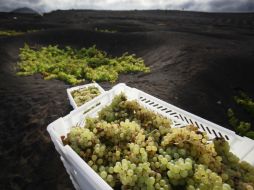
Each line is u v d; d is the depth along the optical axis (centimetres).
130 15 8200
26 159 510
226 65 1220
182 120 256
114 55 1856
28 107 741
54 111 711
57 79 1145
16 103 773
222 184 167
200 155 198
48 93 866
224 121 781
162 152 207
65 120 239
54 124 225
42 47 1862
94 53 1786
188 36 2108
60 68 1292
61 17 7312
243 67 1235
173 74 1106
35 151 529
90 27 3450
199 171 176
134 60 1537
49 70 1266
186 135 206
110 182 183
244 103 905
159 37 2012
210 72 1103
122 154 211
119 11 10656
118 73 1288
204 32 3003
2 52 1498
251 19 5794
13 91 891
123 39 2061
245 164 198
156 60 1497
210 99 892
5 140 578
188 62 1264
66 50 1959
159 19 6203
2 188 441
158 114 262
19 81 1046
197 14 8581
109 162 208
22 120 663
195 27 3944
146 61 1548
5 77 1068
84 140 208
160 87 926
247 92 1058
